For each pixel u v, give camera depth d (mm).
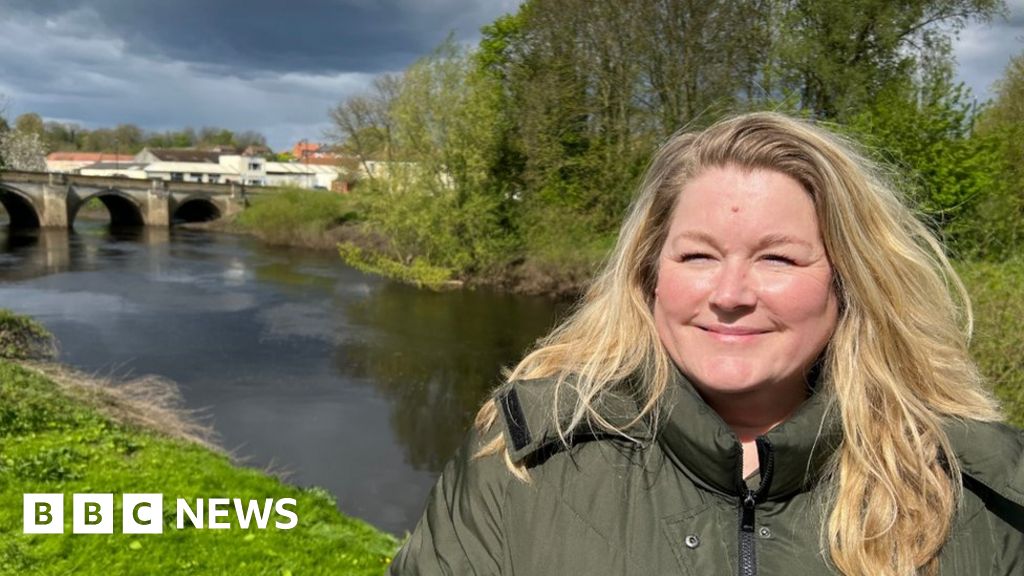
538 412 1394
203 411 14250
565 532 1308
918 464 1308
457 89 28703
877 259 1355
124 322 21422
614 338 1463
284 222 44938
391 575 1433
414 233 28984
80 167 105562
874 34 18391
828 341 1395
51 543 4980
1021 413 7184
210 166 110500
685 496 1312
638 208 1498
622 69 25547
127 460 7160
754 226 1289
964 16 18328
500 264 27547
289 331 20891
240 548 5277
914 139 13500
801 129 1371
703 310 1306
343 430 13641
